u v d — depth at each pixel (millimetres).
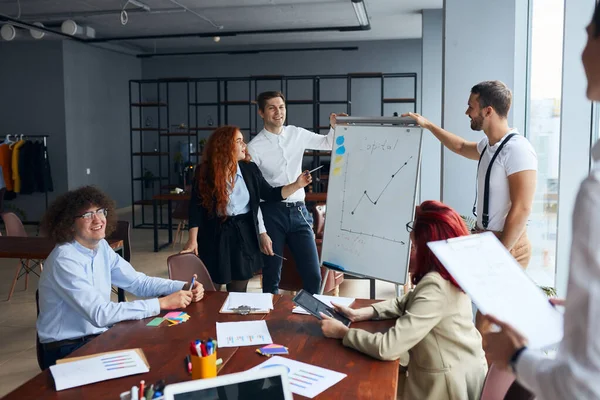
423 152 8883
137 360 1929
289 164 3900
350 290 5664
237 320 2389
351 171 3156
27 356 4074
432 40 9062
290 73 12945
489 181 3020
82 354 2025
